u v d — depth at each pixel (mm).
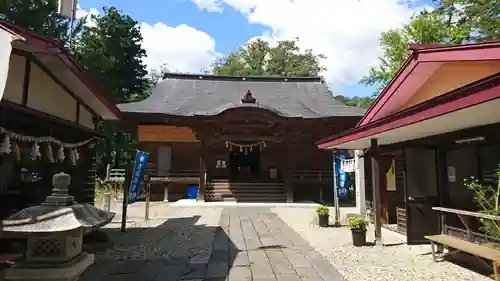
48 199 2631
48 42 4414
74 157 6285
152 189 18156
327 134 17344
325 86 22266
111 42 28609
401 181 8352
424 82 6820
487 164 5699
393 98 7473
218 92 20812
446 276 4828
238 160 20500
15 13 16656
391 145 7965
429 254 6078
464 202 6285
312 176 17703
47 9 17734
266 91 21375
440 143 6559
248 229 8969
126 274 5020
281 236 7984
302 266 5387
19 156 4516
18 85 4566
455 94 3650
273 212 12594
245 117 15406
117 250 6566
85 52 24828
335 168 9938
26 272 2447
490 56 4371
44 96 5285
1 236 2359
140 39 30953
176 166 18656
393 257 5914
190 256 6086
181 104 18594
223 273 5016
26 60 4719
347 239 7602
